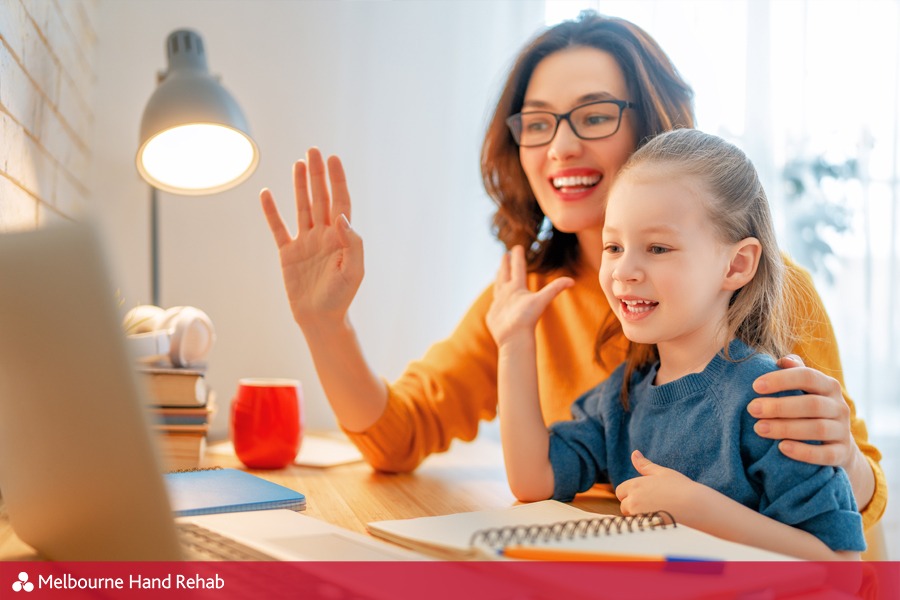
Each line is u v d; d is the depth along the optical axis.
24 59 0.98
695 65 1.93
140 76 1.70
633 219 0.70
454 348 1.15
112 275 0.46
